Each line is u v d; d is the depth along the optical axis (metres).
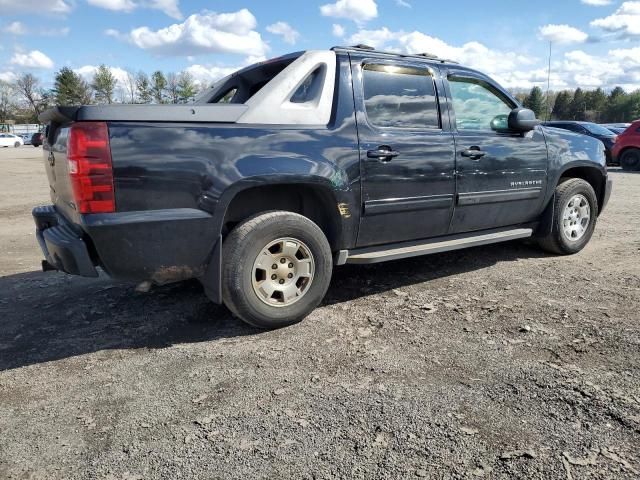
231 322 3.62
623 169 15.55
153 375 2.85
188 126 3.01
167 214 2.96
